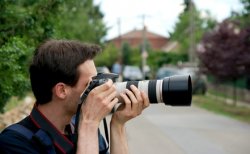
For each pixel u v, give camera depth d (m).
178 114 21.22
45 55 2.30
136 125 16.94
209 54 23.62
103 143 2.60
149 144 13.00
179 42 67.31
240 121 18.72
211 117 20.22
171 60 57.06
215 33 23.59
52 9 6.24
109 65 67.69
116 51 71.88
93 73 2.36
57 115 2.36
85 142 2.30
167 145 12.88
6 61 5.46
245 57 21.22
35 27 6.20
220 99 29.94
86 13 33.59
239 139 13.95
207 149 12.28
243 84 29.19
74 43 2.34
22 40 6.13
